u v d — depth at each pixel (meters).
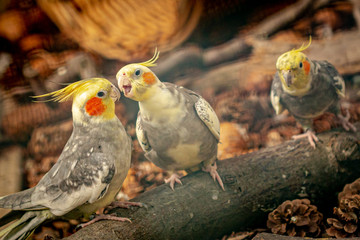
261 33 15.18
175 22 12.34
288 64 7.59
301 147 8.02
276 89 8.68
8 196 5.95
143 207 6.57
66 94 6.15
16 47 13.53
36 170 10.66
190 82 13.44
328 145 8.02
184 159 7.07
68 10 11.56
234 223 7.45
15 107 12.16
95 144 5.91
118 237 5.95
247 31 15.92
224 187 7.30
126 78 6.29
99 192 5.79
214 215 7.14
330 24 15.41
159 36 12.61
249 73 13.05
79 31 12.09
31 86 12.52
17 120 11.84
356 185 7.38
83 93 5.90
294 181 7.69
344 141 8.05
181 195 6.98
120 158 6.00
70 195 5.75
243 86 12.73
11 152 11.33
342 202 6.86
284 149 8.02
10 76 12.58
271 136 10.52
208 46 15.81
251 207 7.44
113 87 6.08
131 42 12.38
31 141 11.57
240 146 10.29
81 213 6.32
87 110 5.91
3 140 11.72
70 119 12.17
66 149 6.09
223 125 11.02
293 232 6.91
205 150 7.00
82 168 5.80
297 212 7.09
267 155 7.89
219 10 15.85
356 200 6.74
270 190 7.55
